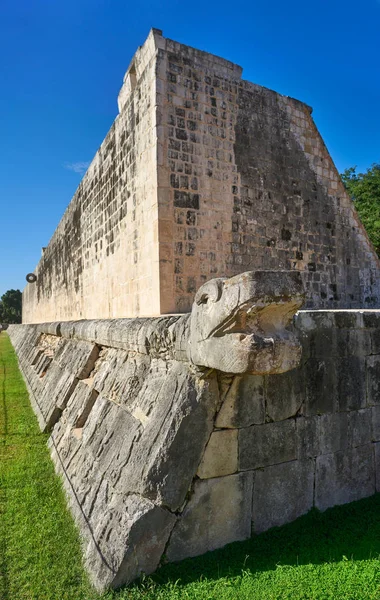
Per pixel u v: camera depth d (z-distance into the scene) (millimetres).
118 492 3287
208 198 7566
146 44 7402
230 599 2590
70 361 7207
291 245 8953
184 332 3344
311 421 3711
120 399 4340
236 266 7867
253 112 8430
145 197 7469
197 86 7562
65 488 4312
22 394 9633
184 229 7207
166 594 2691
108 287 9734
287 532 3385
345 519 3633
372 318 4230
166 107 7156
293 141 9188
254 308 2496
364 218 21016
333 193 10000
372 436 4137
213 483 3178
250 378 3369
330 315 3906
